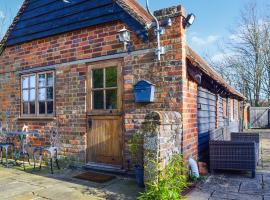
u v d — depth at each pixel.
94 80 7.01
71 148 7.31
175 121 5.30
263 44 30.58
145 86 5.90
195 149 6.58
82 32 7.21
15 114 8.87
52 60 7.87
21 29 8.66
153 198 4.38
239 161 6.51
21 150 8.27
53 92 7.80
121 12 6.46
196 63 5.80
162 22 5.80
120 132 6.45
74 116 7.30
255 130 23.58
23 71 8.66
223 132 10.16
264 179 6.23
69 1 7.43
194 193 5.12
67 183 5.83
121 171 6.33
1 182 5.96
